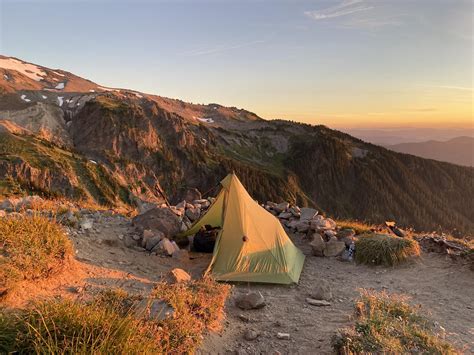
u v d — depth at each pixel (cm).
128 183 12288
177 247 1009
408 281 919
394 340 536
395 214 17550
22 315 444
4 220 669
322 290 813
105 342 401
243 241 950
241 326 634
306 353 545
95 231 988
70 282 638
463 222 17125
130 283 702
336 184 18912
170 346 473
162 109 17625
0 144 10338
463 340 608
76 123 15662
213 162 15675
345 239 1164
